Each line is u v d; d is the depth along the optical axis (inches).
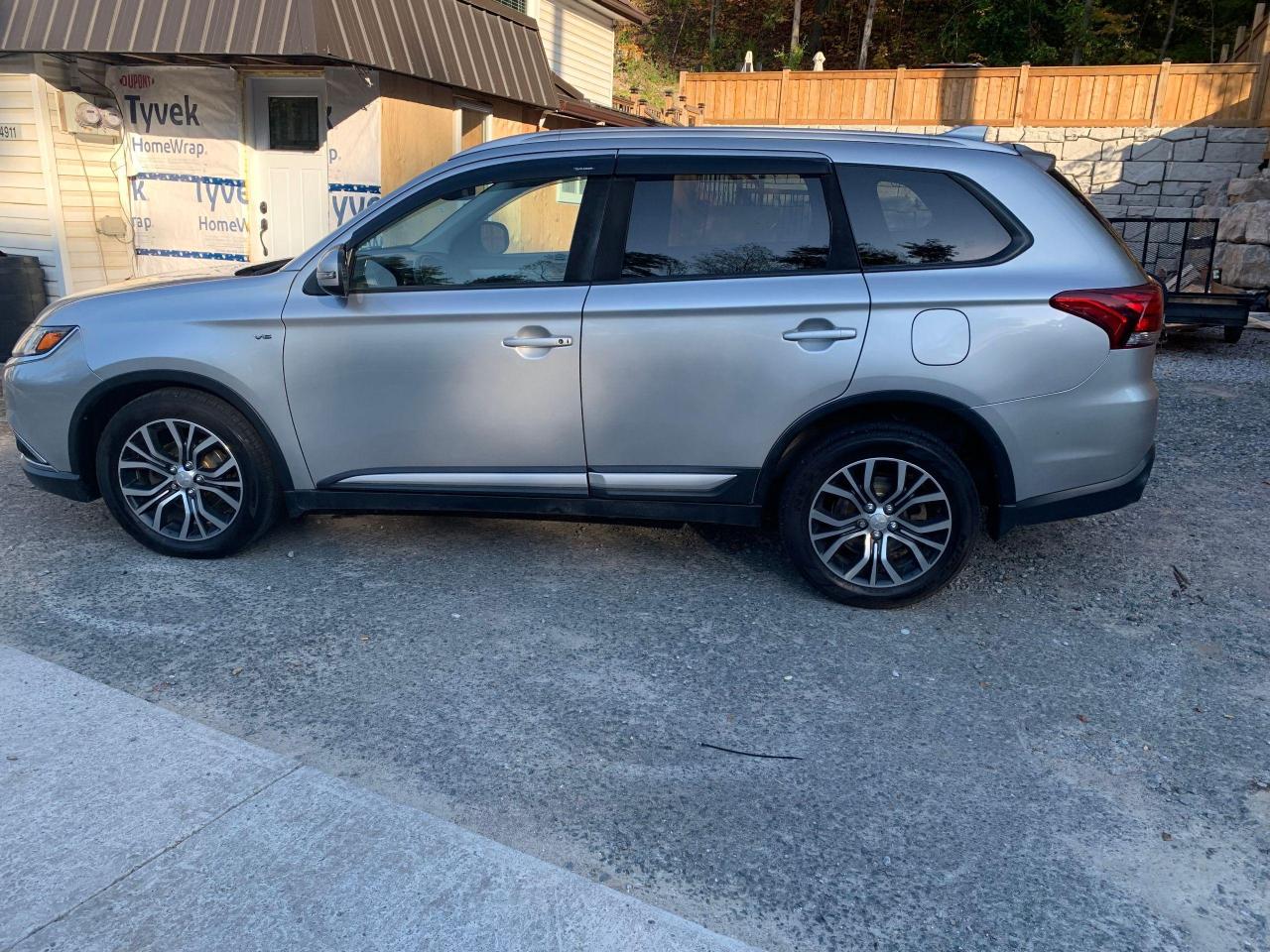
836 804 116.3
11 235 374.9
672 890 102.0
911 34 1471.5
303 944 92.1
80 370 175.0
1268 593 179.5
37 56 350.3
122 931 93.3
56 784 114.8
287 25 308.7
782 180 161.2
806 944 94.9
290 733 128.3
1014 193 157.2
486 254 169.9
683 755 125.6
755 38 1510.8
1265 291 467.8
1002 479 158.6
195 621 159.2
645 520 171.0
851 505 165.6
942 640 158.9
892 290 155.3
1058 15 1280.8
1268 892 103.3
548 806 114.8
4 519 203.9
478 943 92.7
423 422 170.2
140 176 387.2
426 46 366.0
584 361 162.9
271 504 179.8
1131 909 100.3
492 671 145.4
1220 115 778.8
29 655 144.8
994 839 110.7
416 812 111.3
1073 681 146.6
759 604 170.2
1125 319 153.1
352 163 365.7
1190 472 252.2
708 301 158.9
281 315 169.6
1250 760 127.3
